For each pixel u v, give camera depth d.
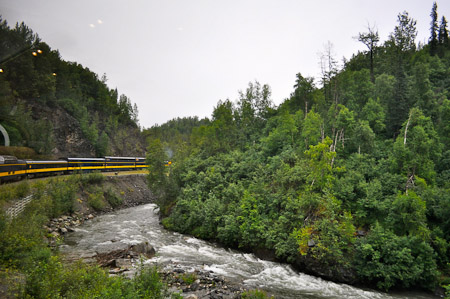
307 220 27.06
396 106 45.44
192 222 36.09
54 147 74.81
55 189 38.88
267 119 69.69
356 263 23.14
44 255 15.70
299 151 41.97
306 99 63.81
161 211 45.41
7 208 26.42
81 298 10.17
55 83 92.38
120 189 59.53
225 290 18.56
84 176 50.25
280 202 30.83
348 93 54.28
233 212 32.78
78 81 113.56
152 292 12.98
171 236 34.56
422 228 23.14
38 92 80.88
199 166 48.44
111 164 67.31
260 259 27.52
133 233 34.41
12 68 65.75
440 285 21.62
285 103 64.19
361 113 47.53
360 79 54.84
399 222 25.28
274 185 35.22
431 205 26.62
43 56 81.00
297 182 32.50
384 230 24.97
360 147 39.25
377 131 45.72
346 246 23.97
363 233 26.20
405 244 22.48
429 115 44.38
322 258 23.44
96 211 47.03
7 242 16.95
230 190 35.81
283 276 23.17
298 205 28.25
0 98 61.69
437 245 23.69
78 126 91.25
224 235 30.59
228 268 23.98
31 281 10.85
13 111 65.31
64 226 34.16
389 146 40.16
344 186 30.30
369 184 30.75
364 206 28.31
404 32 89.94
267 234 27.52
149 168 47.50
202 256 26.98
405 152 31.81
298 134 49.28
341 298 19.61
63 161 51.91
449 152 34.22
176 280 19.66
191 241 32.69
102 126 113.94
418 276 21.28
